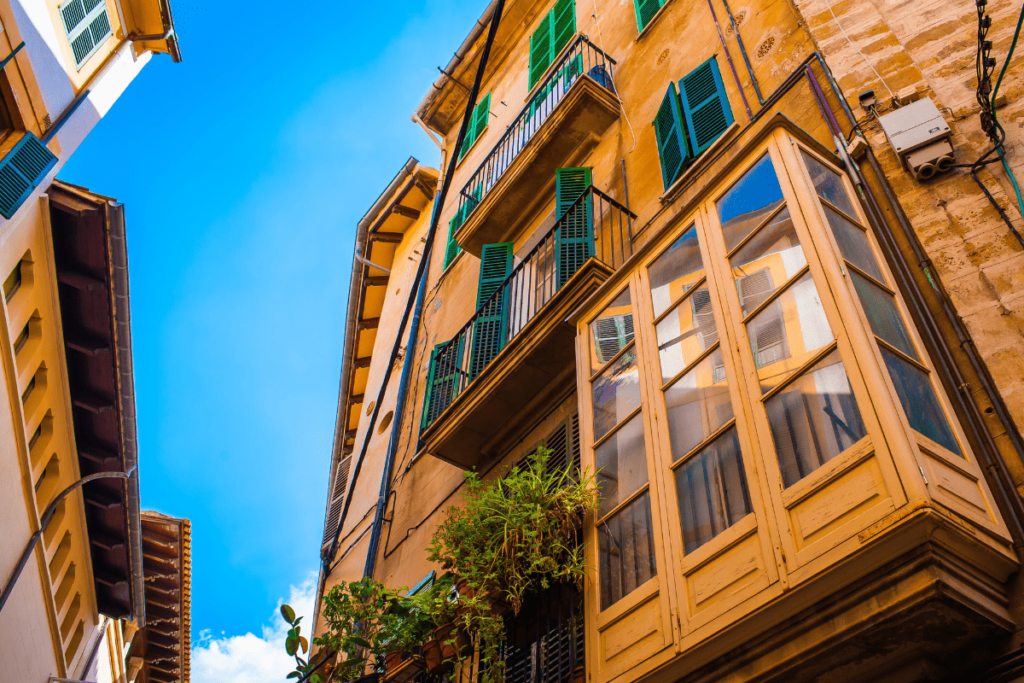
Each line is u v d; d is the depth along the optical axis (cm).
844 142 623
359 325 2048
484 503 625
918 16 677
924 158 548
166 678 2506
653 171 920
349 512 1412
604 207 965
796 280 487
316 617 1291
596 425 624
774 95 756
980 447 427
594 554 552
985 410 439
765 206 544
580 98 1072
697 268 585
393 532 1130
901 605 357
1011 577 377
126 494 1750
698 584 449
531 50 1559
